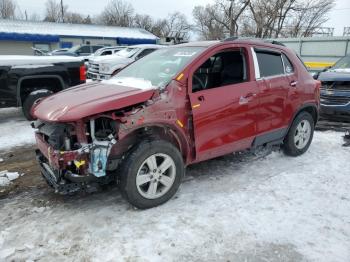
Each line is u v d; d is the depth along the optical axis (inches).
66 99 143.0
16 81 286.8
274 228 130.9
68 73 310.7
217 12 1764.3
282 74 194.1
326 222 135.4
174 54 173.9
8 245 120.1
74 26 1627.7
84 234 126.6
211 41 178.1
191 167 191.6
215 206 147.2
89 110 126.9
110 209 144.9
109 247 119.0
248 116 172.7
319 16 1626.5
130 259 112.7
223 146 165.8
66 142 129.4
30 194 161.3
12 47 1376.7
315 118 223.5
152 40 1765.5
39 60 297.3
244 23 1566.2
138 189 138.8
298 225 133.0
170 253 116.0
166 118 141.6
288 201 152.3
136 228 130.3
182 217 138.0
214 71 181.6
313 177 179.5
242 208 145.6
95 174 130.6
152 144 138.6
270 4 1437.0
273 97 184.1
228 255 115.4
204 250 117.7
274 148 226.5
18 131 276.2
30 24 1499.8
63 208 146.3
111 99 132.8
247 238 124.6
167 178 146.8
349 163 202.1
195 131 152.1
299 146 213.5
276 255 115.5
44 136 146.3
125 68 193.9
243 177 178.5
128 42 1680.6
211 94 156.8
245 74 173.9
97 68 583.8
